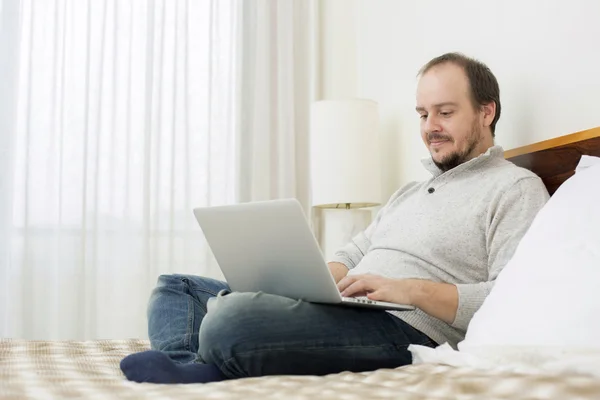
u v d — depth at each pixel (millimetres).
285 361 1325
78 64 3252
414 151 2873
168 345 1605
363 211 3107
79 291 3158
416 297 1514
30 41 3188
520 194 1667
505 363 1061
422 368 1134
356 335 1421
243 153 3424
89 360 1474
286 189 3443
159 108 3312
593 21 1790
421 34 2811
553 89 1955
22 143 3164
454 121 1883
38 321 3131
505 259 1597
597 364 944
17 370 1243
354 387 989
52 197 3180
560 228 1231
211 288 1778
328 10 3576
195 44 3410
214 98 3406
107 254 3227
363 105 2928
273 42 3494
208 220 1573
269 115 3457
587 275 1091
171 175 3312
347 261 2072
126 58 3311
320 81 3553
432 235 1734
